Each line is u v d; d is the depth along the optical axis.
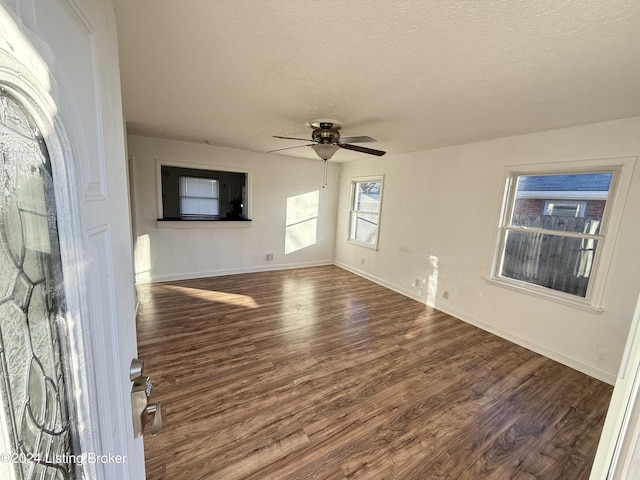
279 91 2.11
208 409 1.88
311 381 2.22
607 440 0.63
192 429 1.71
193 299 3.82
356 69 1.71
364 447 1.64
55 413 0.44
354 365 2.47
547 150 2.76
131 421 0.78
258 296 4.05
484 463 1.58
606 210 2.45
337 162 5.79
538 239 2.94
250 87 2.06
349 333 3.07
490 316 3.26
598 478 0.65
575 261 2.67
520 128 2.72
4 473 0.33
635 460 0.57
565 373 2.48
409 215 4.31
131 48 1.56
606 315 2.39
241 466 1.49
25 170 0.37
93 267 0.54
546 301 2.77
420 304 4.04
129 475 0.75
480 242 3.37
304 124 2.96
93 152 0.57
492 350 2.84
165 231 4.39
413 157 4.21
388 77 1.79
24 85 0.33
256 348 2.67
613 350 2.36
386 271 4.77
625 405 0.58
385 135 3.23
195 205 4.58
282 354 2.59
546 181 2.86
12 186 0.35
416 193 4.18
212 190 4.68
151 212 4.23
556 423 1.90
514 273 3.16
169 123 3.17
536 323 2.85
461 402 2.07
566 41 1.32
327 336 2.98
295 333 3.01
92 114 0.57
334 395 2.07
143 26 1.35
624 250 2.31
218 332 2.94
